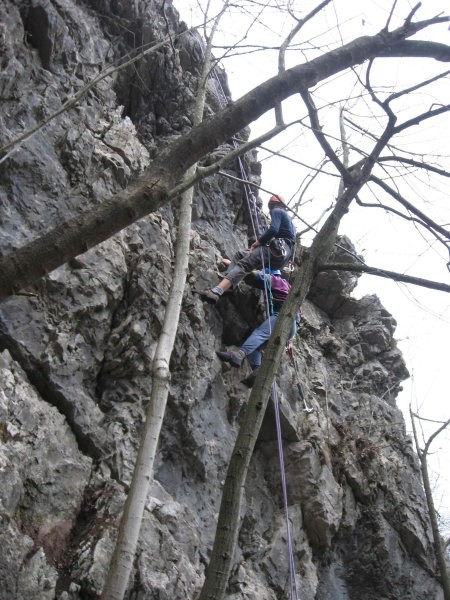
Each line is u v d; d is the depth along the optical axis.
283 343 3.23
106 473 5.41
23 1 6.57
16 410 4.95
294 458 7.40
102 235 2.21
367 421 8.80
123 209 2.25
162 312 6.24
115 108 7.39
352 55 3.05
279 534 6.89
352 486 8.03
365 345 9.81
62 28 6.77
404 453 8.96
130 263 6.36
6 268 2.07
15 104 6.05
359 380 9.38
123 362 5.88
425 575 8.20
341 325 9.99
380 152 3.58
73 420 5.41
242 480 2.88
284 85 2.81
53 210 5.93
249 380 6.96
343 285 9.77
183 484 6.19
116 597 3.95
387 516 8.14
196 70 8.79
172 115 8.27
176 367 6.33
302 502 7.27
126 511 4.18
